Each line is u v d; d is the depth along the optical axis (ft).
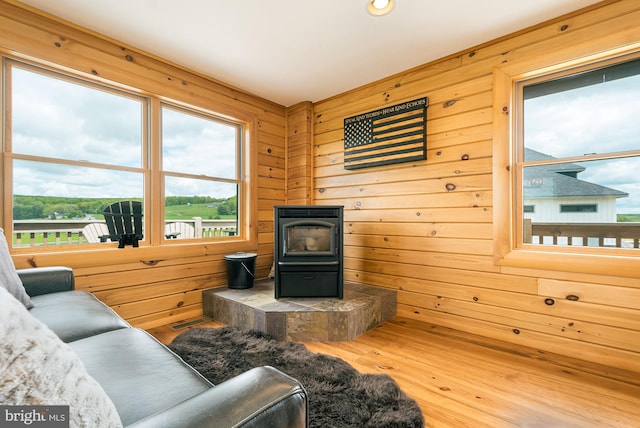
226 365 5.90
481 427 4.35
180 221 9.25
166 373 2.93
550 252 6.86
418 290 8.89
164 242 8.75
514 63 7.24
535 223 7.24
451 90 8.30
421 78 8.87
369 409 4.61
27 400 1.19
